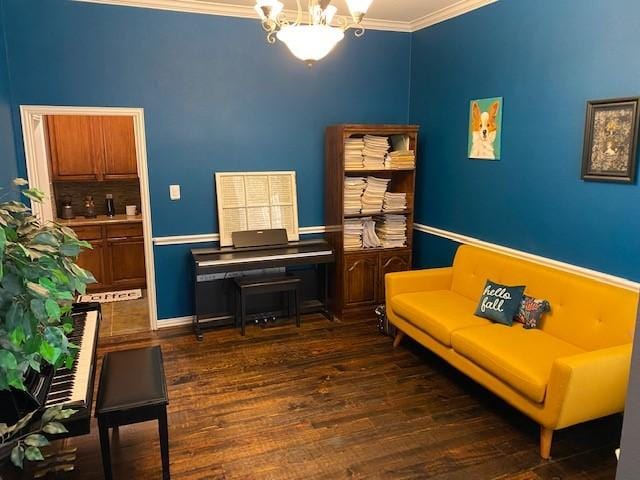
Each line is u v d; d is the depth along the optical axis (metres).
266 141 4.46
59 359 1.72
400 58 4.80
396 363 3.65
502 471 2.45
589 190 3.05
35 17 3.66
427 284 3.94
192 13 4.04
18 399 1.73
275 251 4.28
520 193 3.60
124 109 3.99
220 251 4.23
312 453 2.59
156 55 4.00
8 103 3.59
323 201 4.77
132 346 3.99
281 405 3.07
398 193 4.65
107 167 5.44
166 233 4.29
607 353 2.45
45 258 1.35
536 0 3.32
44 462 1.74
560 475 2.41
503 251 3.78
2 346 1.28
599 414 2.49
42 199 1.67
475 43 3.93
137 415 2.14
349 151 4.34
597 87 2.95
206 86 4.19
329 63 4.55
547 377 2.50
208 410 3.01
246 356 3.78
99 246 5.43
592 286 2.87
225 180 4.37
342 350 3.88
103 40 3.85
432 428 2.82
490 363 2.78
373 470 2.46
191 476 2.41
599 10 2.89
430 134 4.62
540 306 3.08
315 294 4.82
